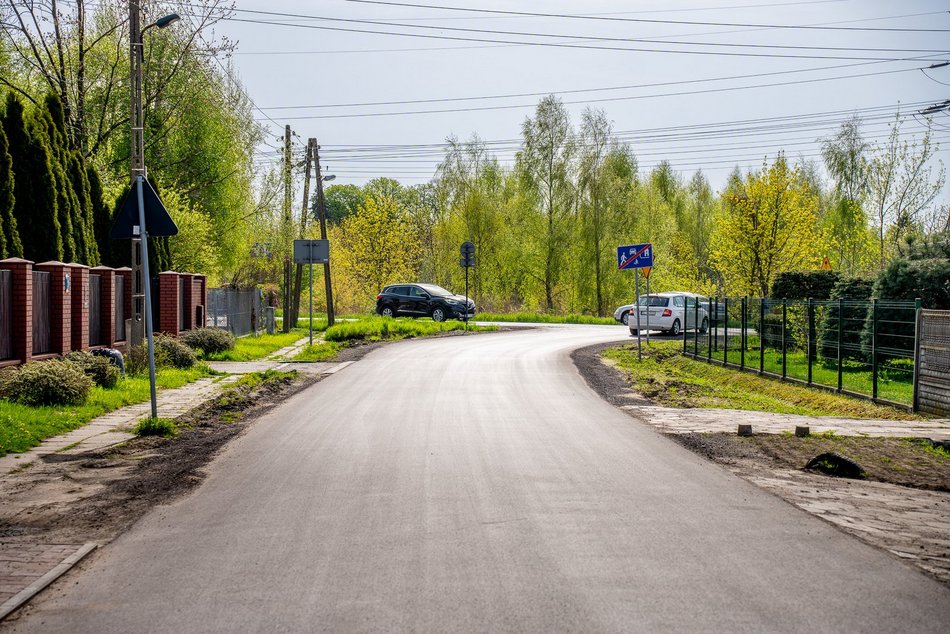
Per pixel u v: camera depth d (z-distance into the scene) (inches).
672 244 2277.3
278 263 1670.8
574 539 232.1
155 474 331.9
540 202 2281.0
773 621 170.4
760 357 799.7
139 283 766.5
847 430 453.4
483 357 943.7
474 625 167.9
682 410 536.7
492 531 240.7
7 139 719.7
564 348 1082.1
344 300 2301.9
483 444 397.4
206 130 1407.5
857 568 207.5
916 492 310.7
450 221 2373.3
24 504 282.7
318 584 194.4
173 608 179.9
